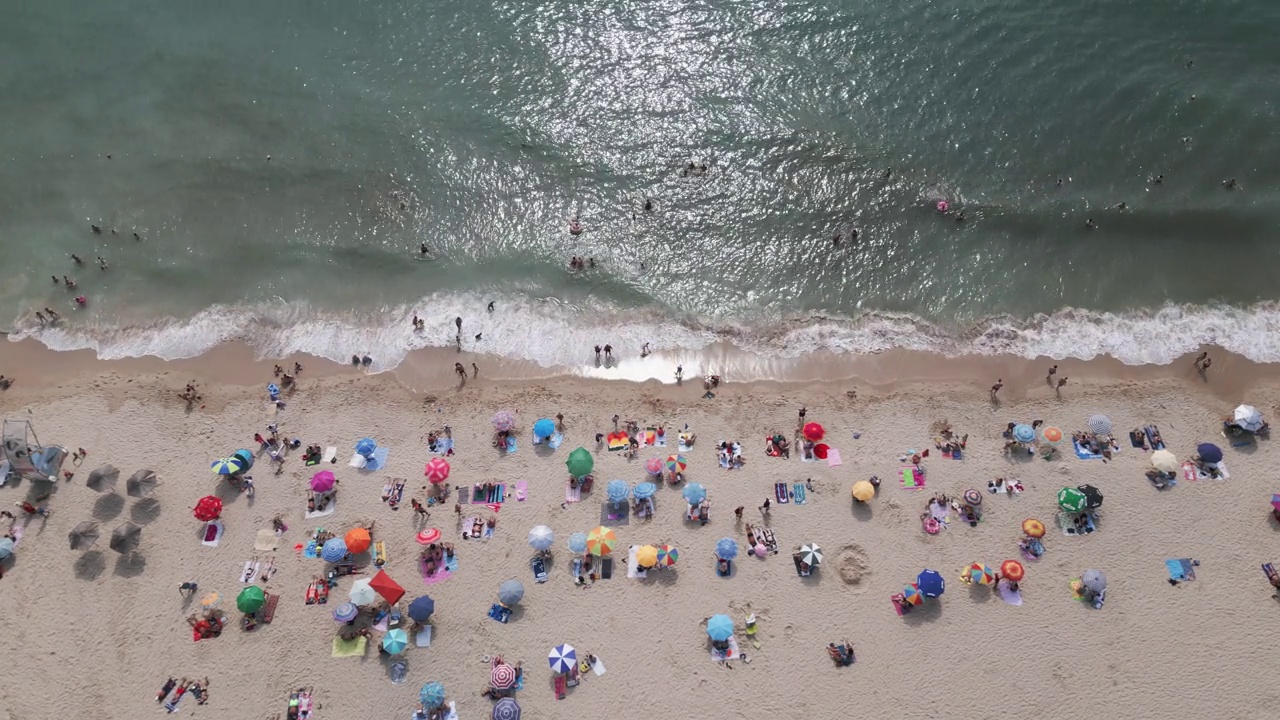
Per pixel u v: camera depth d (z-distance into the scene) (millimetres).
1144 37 61312
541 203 54188
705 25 62844
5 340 48031
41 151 56312
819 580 37375
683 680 34438
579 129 57281
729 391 45875
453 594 36969
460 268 51594
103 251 52062
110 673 34469
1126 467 41281
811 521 39406
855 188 54531
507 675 33531
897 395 45312
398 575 37562
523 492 40594
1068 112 57375
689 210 53844
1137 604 36500
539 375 46781
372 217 53562
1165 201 53219
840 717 33406
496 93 59125
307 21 63625
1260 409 43812
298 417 44000
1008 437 42812
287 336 48531
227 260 51844
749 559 38094
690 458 42031
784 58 60812
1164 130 56125
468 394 45500
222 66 60750
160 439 42750
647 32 62469
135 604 36469
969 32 61938
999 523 39250
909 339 48531
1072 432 43094
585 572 37625
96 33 62656
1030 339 48219
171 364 47000
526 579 37469
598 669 34688
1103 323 48750
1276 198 52969
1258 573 37375
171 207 54062
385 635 34562
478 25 63219
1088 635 35625
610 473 41406
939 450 42281
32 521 39188
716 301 50312
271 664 34812
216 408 44406
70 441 42438
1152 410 44000
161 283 50844
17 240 52375
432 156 56125
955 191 54250
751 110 58062
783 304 50188
